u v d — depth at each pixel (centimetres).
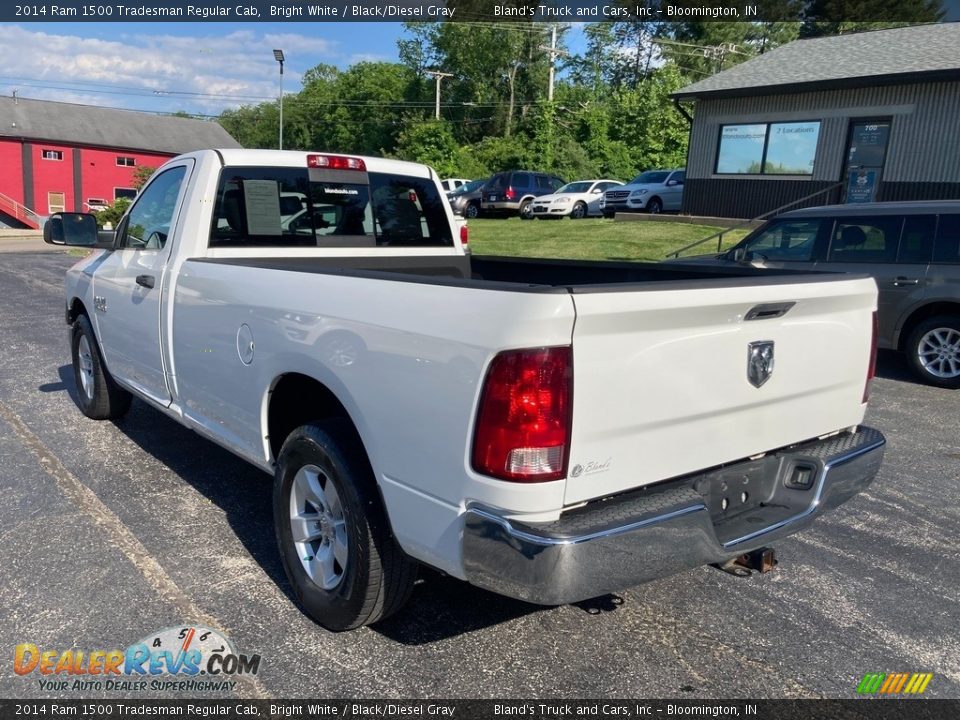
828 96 1789
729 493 296
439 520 252
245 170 424
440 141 4753
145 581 349
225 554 377
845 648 312
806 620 333
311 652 300
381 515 285
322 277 301
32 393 675
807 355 309
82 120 5147
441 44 6088
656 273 410
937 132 1623
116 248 498
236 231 421
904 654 309
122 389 567
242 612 326
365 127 6788
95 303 526
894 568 383
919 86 1636
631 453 253
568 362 229
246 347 342
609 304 232
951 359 776
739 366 280
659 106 4297
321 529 317
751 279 283
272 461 346
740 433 290
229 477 478
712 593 355
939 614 340
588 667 295
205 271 377
